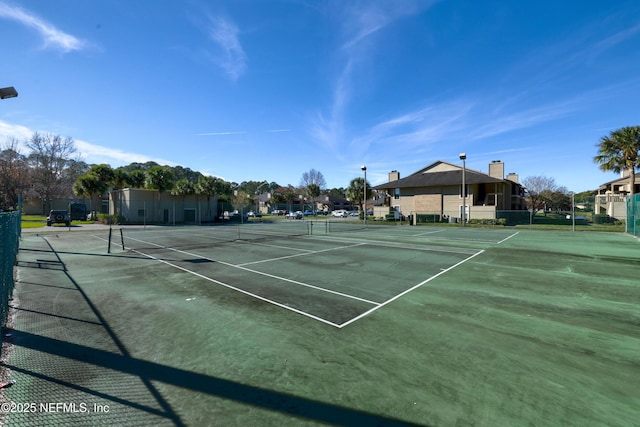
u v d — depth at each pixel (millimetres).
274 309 5539
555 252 12688
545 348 3959
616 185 44656
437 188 38531
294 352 3855
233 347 3996
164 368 3451
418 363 3572
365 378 3246
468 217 34469
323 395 2943
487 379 3223
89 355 3756
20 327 4648
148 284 7359
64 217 30438
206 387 3082
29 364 3523
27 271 8820
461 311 5418
